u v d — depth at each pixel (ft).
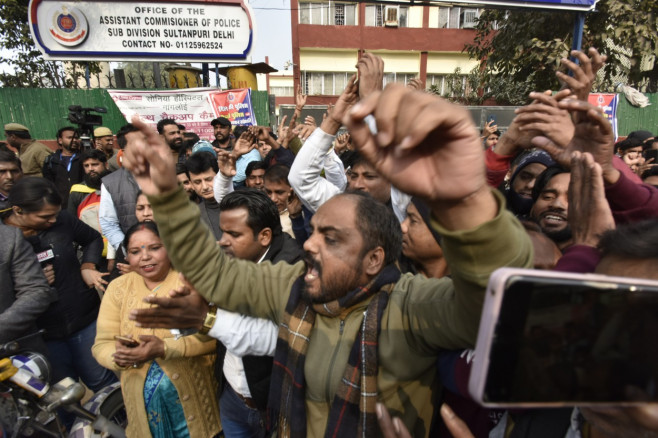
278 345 4.01
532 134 5.77
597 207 3.16
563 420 2.81
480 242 2.20
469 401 3.66
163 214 3.64
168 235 3.75
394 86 1.93
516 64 31.09
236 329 4.22
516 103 41.88
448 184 1.98
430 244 4.68
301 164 7.22
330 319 3.80
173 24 24.89
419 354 3.46
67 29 23.72
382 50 55.11
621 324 1.69
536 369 1.68
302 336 3.84
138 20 24.47
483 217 2.21
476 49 36.52
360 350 3.52
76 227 9.08
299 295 3.99
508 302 1.67
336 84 55.98
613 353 1.69
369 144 1.98
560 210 5.49
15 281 6.86
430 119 1.75
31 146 20.81
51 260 8.16
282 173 8.95
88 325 8.85
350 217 3.56
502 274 1.67
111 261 11.56
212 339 5.98
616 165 4.61
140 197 9.51
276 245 6.22
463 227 2.23
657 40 27.07
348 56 55.42
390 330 3.48
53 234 8.38
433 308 3.17
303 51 54.54
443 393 3.87
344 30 53.88
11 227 6.95
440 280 3.49
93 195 13.32
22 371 6.37
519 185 7.52
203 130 27.25
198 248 3.88
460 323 2.75
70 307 8.44
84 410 7.07
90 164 14.38
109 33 24.31
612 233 2.50
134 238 6.14
